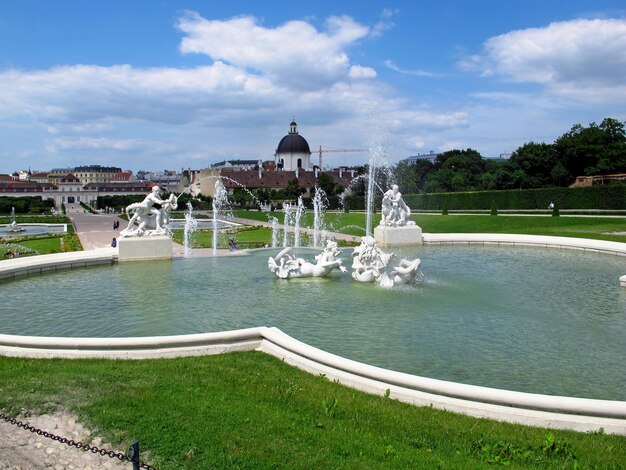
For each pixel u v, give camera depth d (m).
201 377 10.95
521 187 97.00
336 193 126.56
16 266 25.31
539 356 13.78
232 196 124.94
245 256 32.53
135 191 186.75
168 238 30.70
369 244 22.94
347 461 7.60
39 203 138.00
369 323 16.77
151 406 9.36
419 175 118.50
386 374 10.70
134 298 20.81
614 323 16.86
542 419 9.11
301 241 46.91
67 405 9.39
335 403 9.59
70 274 26.33
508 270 26.50
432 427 8.80
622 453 7.98
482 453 7.95
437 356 13.75
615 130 96.62
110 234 59.12
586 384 12.01
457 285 22.55
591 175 91.25
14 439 8.44
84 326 17.00
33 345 12.82
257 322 17.08
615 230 43.16
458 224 55.94
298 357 12.27
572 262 28.98
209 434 8.38
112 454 7.14
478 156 126.62
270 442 8.16
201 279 24.59
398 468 7.39
